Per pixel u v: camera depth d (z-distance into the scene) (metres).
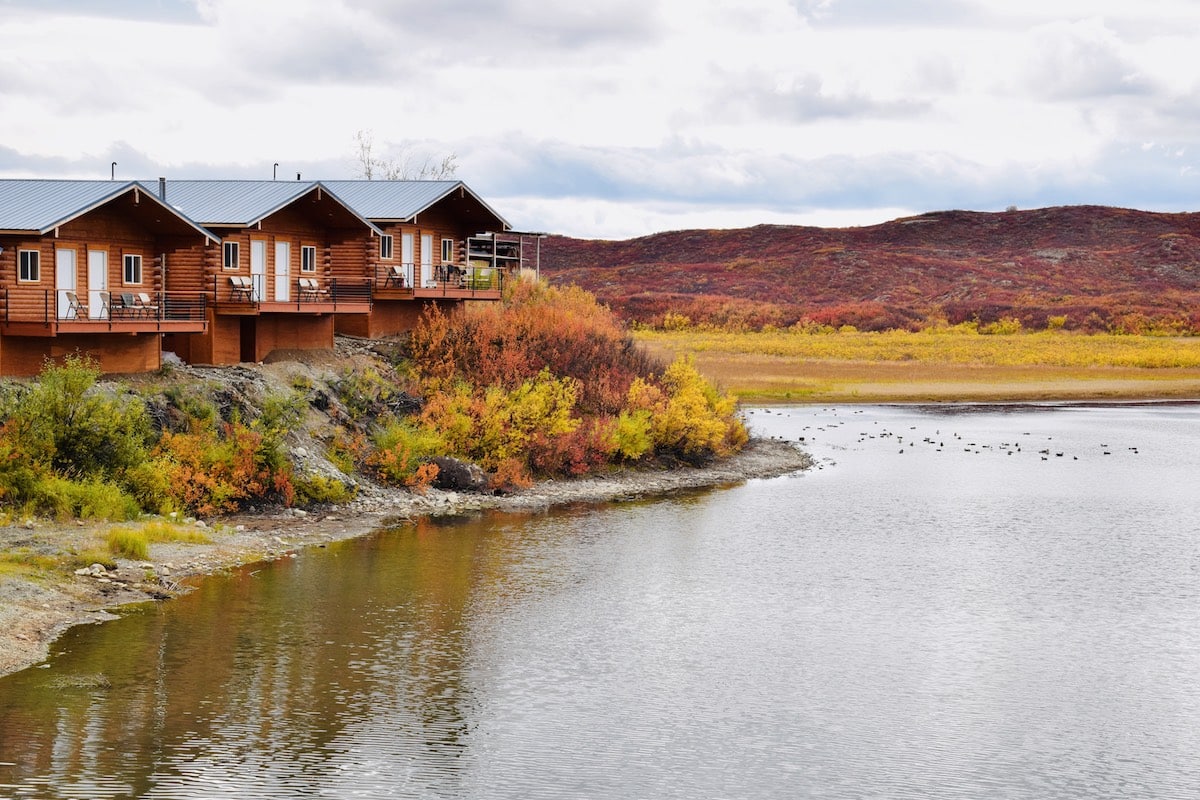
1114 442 61.41
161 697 20.12
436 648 23.55
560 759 18.28
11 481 30.30
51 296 35.38
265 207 43.34
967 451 57.34
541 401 44.53
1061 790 17.70
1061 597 28.86
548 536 34.69
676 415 48.69
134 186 36.91
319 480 36.38
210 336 42.06
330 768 17.55
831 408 76.69
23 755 17.48
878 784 17.75
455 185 54.28
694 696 21.33
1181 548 34.81
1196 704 21.45
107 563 27.22
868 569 31.55
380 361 47.78
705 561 32.06
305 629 24.38
